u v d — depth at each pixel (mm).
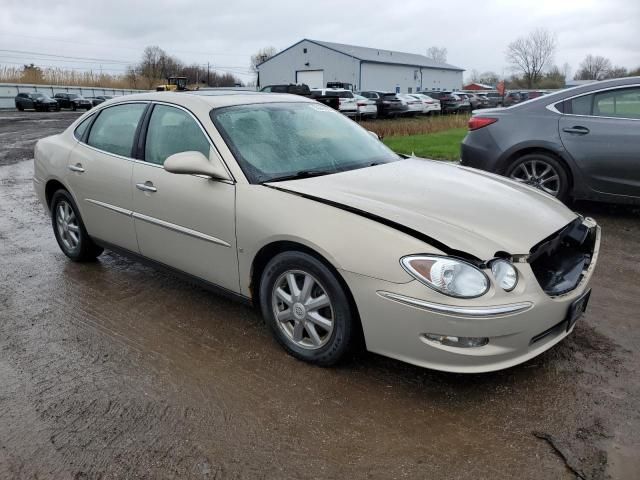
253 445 2508
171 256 3834
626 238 5355
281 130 3791
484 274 2590
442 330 2592
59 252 5352
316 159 3662
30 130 21234
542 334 2781
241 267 3354
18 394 2939
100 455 2465
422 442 2506
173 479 2320
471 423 2629
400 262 2660
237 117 3711
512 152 6230
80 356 3324
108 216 4289
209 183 3451
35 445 2535
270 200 3152
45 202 5090
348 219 2865
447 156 11586
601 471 2301
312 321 3070
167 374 3105
